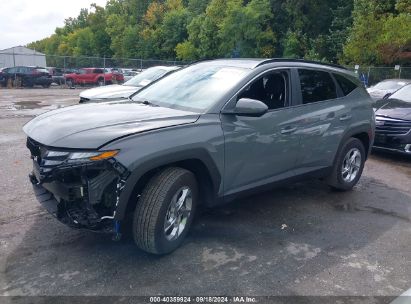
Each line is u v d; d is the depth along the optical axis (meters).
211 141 3.66
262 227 4.34
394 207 5.21
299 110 4.60
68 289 3.05
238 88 4.04
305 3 44.53
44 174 3.15
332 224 4.54
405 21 26.73
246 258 3.64
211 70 4.54
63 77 31.44
